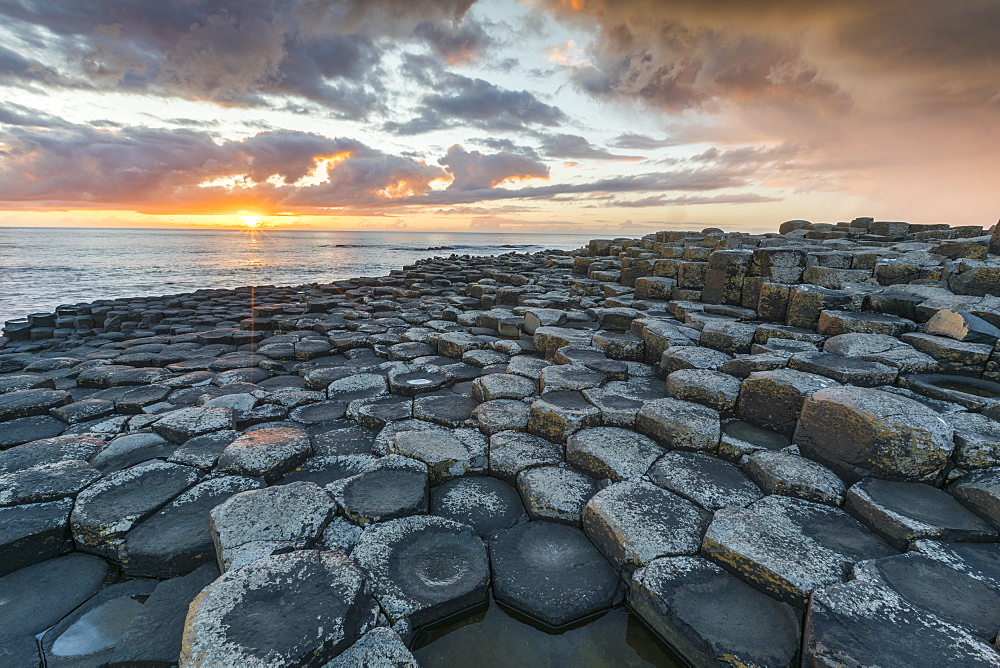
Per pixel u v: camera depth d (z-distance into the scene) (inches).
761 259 279.4
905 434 118.1
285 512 116.0
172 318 434.0
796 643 89.7
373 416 182.9
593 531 122.0
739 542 106.0
